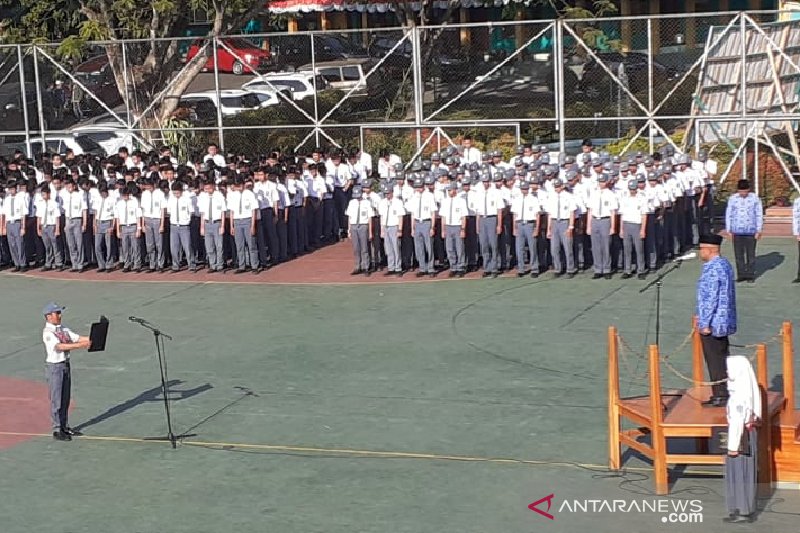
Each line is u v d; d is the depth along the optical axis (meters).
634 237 25.48
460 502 14.20
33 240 30.25
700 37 45.94
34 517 14.36
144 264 29.25
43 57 38.25
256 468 15.72
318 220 31.17
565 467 15.22
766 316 22.09
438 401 18.12
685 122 33.75
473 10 48.81
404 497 14.45
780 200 32.44
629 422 16.69
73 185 29.36
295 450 16.33
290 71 39.94
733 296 14.88
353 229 27.25
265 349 21.52
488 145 35.22
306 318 23.64
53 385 17.09
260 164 29.69
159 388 19.50
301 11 46.00
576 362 19.77
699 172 28.52
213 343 22.09
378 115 35.97
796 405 16.81
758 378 13.92
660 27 47.03
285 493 14.77
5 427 17.92
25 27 39.78
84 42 35.44
